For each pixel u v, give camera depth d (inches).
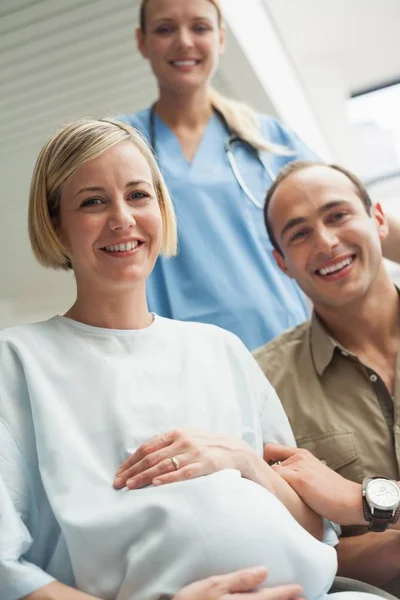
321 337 50.7
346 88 125.8
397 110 128.9
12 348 37.1
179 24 67.4
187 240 64.7
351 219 50.6
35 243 40.6
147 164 40.3
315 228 50.6
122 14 92.8
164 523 30.6
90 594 31.2
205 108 71.8
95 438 34.9
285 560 30.8
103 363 37.4
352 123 133.5
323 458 46.8
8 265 161.6
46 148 39.5
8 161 125.0
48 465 33.4
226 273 64.3
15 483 33.4
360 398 48.1
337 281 49.7
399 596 43.3
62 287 169.6
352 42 114.1
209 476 32.5
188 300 63.5
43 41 97.0
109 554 31.4
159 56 68.3
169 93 70.0
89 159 38.0
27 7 91.3
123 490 32.9
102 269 38.2
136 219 38.5
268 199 54.9
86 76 105.1
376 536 42.8
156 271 64.2
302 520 39.0
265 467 37.8
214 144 70.4
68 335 38.8
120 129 40.1
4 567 30.2
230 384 40.7
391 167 144.3
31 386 35.3
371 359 50.6
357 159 143.6
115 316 39.9
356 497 39.7
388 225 62.7
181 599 28.3
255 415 41.2
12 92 107.5
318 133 132.3
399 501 38.9
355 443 46.4
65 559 32.7
